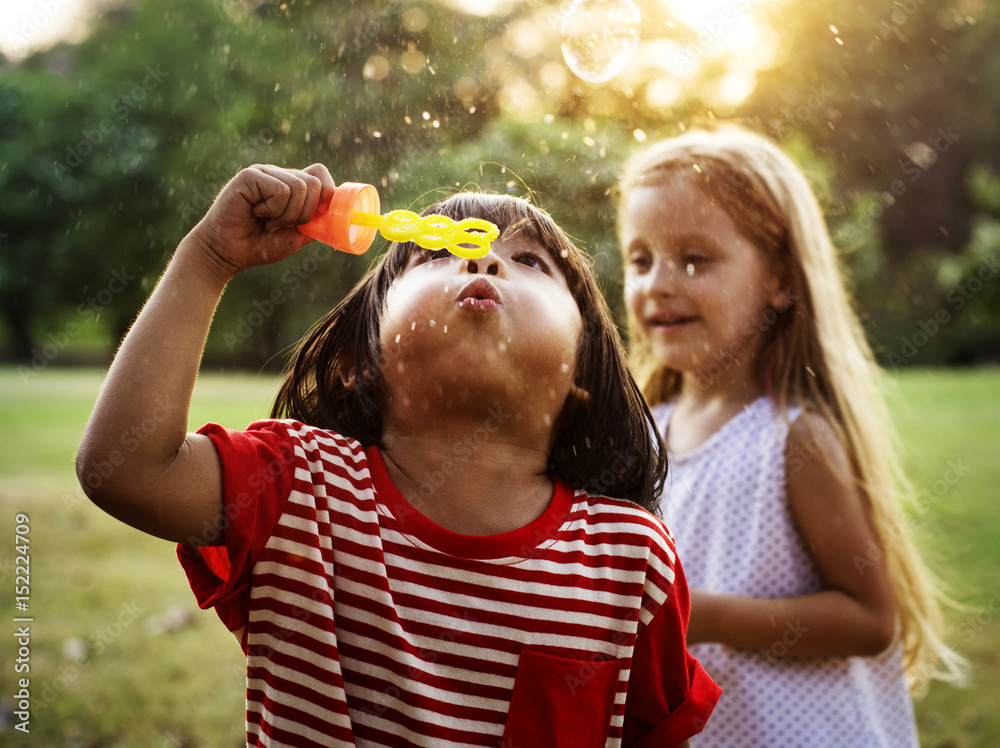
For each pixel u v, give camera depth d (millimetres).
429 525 787
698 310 1451
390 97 5535
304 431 835
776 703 1341
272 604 765
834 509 1363
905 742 1453
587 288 936
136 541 3746
